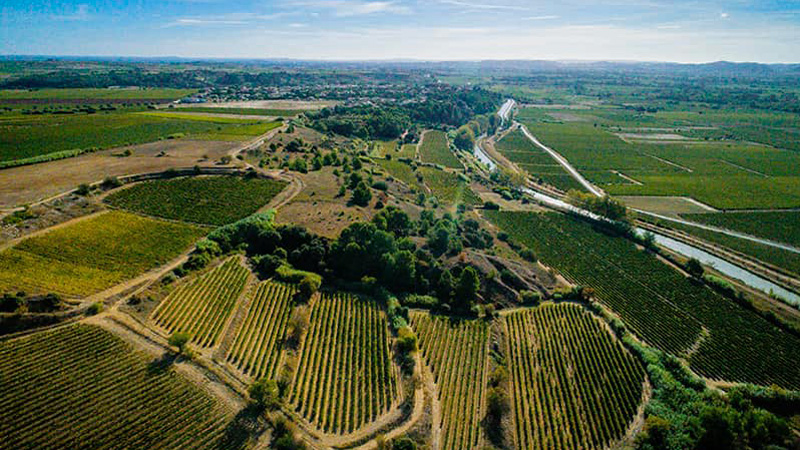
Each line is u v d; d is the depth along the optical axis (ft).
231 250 333.01
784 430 204.23
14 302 227.40
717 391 242.99
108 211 355.77
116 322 236.22
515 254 401.70
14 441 168.14
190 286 281.13
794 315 321.11
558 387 244.22
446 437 204.23
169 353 220.23
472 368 253.44
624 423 222.28
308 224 372.17
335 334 264.72
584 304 327.06
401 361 248.32
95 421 180.34
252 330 252.42
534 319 304.50
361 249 328.08
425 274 336.90
